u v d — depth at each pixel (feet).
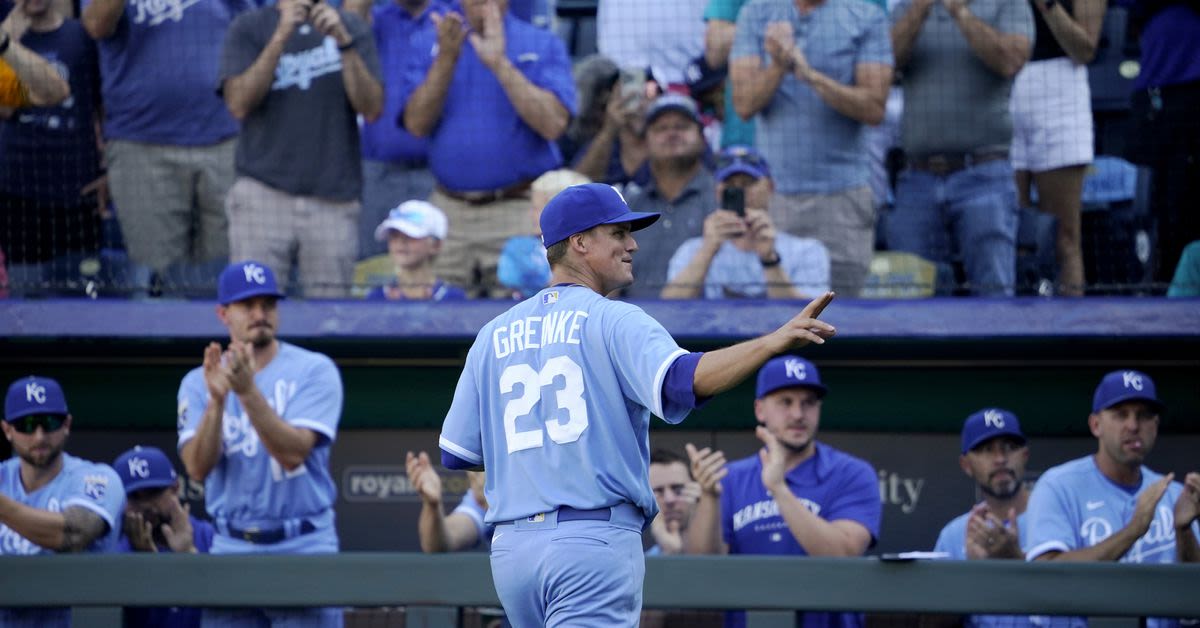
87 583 68.23
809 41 97.35
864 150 97.76
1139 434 79.20
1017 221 98.68
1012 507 85.15
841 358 101.55
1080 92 98.27
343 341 100.01
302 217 98.78
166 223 100.58
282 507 79.87
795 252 96.68
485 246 98.99
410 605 67.36
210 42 100.73
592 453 48.62
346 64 98.84
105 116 101.09
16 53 100.12
